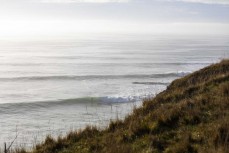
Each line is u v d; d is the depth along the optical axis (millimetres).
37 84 65500
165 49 188625
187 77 21781
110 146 9805
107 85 61281
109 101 43500
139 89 54562
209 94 13945
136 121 11852
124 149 9258
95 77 71500
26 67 98688
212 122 10438
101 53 156125
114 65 101500
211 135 9281
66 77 72250
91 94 52594
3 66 101312
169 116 11352
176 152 8758
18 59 125500
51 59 124625
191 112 11461
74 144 11258
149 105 14828
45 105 43844
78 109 40562
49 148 11195
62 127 30859
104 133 11867
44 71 88000
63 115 37625
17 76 75938
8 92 57469
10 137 28391
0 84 65938
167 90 21172
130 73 79188
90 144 10773
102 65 102062
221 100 12453
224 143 8445
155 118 11617
